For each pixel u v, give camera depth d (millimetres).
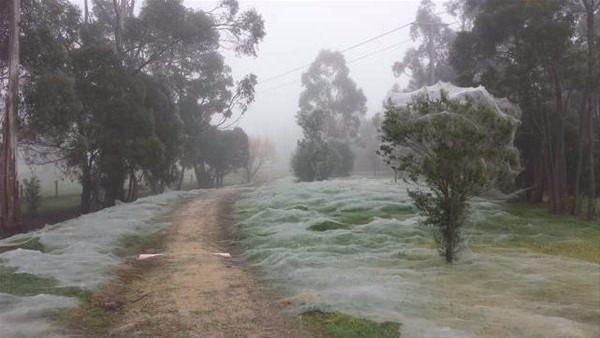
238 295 9414
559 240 14500
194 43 36094
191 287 10047
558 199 20484
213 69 45156
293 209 18953
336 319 7719
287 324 7758
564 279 9695
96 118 29641
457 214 11250
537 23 19547
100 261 11914
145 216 19266
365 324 7410
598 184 23422
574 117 24406
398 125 11164
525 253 12320
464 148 10727
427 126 10797
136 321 8102
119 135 29766
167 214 20750
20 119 25031
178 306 8805
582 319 7516
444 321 7434
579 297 8547
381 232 14672
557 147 20812
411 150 11969
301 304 8547
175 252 13906
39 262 11688
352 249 12852
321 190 23875
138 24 33438
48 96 24516
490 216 17484
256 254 12906
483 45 23031
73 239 14875
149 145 29828
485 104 11578
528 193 24703
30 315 8047
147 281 10695
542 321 7246
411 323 7328
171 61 41531
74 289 9570
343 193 22188
